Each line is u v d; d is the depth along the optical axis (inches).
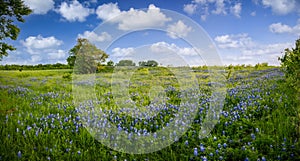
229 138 190.1
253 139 181.5
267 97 295.3
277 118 215.9
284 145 164.9
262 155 157.8
